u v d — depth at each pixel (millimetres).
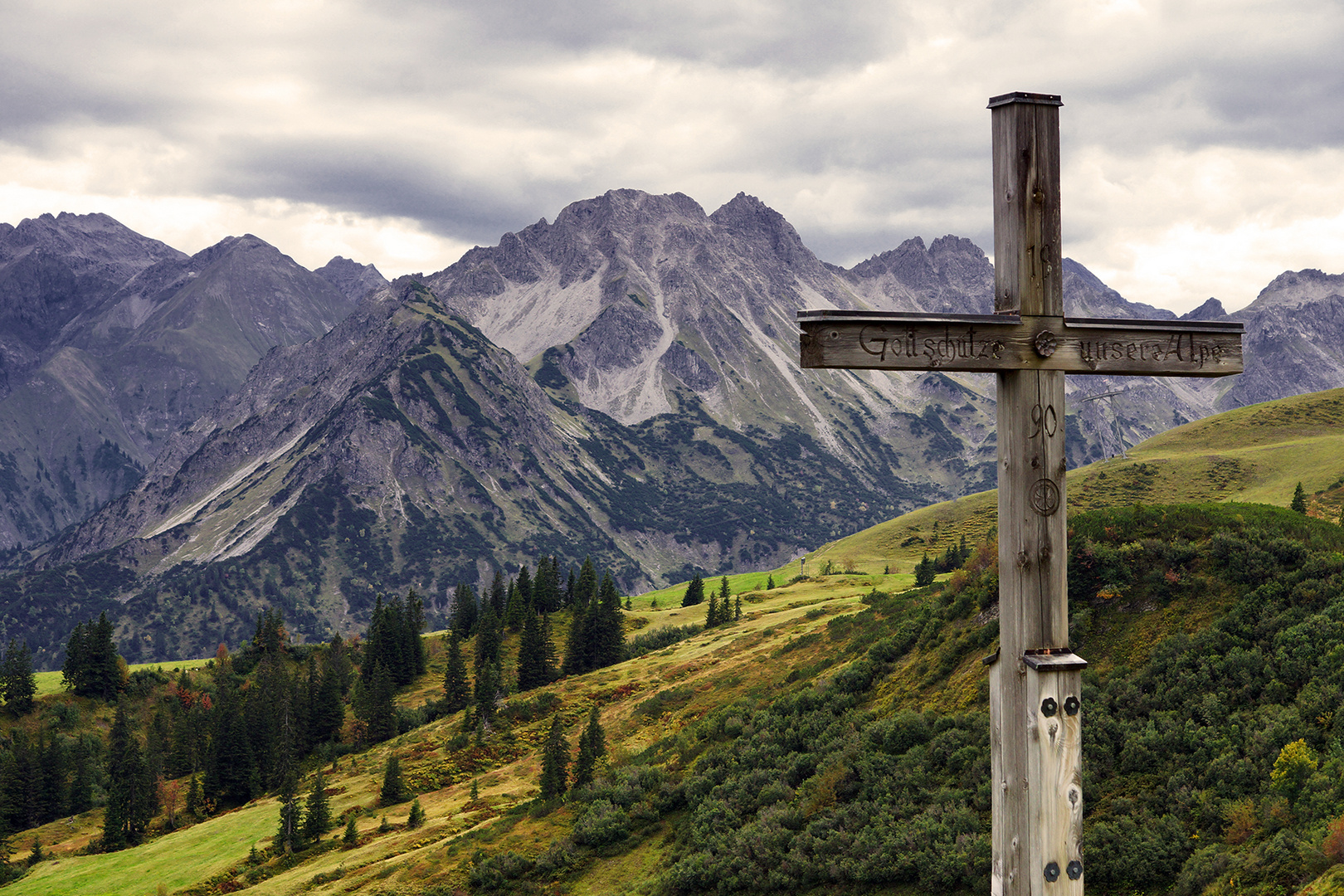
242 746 150250
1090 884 41062
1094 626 58094
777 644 125562
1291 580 53094
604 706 132875
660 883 59719
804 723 73125
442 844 88000
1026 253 7836
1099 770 47094
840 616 127688
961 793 53375
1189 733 45844
